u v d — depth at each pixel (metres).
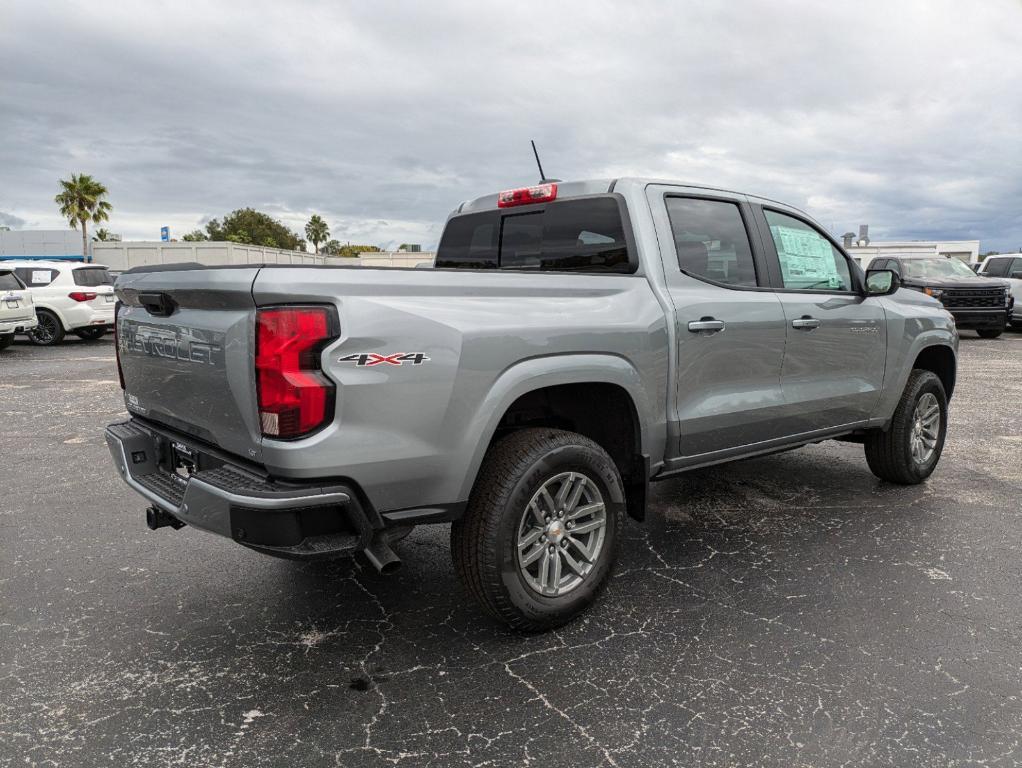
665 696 2.62
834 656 2.88
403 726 2.46
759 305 3.87
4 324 13.55
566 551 3.12
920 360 5.56
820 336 4.23
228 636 3.10
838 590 3.48
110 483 5.37
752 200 4.09
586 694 2.64
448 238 4.62
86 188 56.69
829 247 4.54
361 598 3.46
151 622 3.23
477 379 2.73
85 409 8.35
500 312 2.86
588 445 3.09
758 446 4.03
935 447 5.25
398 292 2.61
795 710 2.53
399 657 2.92
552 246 3.90
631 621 3.19
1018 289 17.08
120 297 3.38
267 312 2.39
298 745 2.37
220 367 2.57
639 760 2.28
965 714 2.50
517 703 2.59
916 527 4.32
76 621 3.24
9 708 2.58
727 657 2.88
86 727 2.47
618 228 3.56
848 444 6.50
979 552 3.94
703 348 3.59
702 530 4.30
